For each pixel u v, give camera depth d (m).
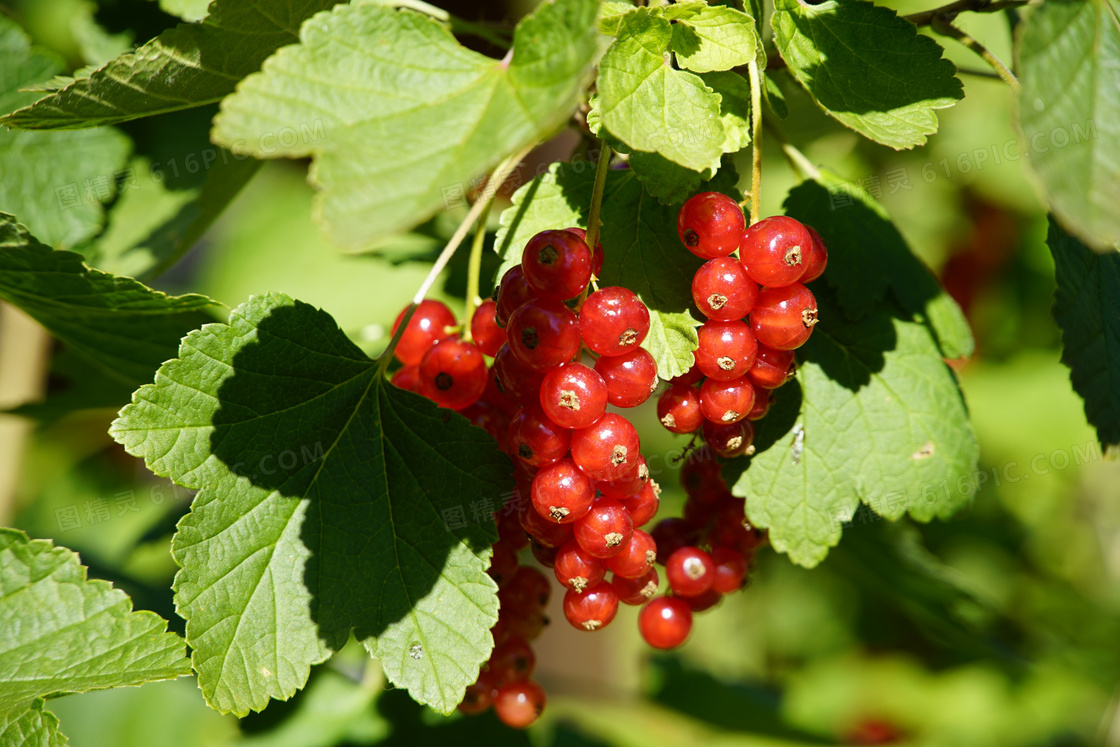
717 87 0.40
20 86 0.47
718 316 0.40
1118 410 0.42
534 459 0.40
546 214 0.41
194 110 0.48
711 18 0.40
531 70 0.37
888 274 0.44
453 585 0.41
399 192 0.36
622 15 0.39
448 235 0.52
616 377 0.39
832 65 0.41
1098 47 0.38
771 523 0.43
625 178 0.41
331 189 0.36
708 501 0.44
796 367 0.43
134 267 0.47
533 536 0.41
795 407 0.43
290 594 0.40
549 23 0.37
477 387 0.42
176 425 0.40
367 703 0.49
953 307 0.45
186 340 0.40
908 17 0.43
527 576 0.43
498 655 0.43
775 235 0.39
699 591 0.43
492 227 0.47
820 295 0.44
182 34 0.41
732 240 0.40
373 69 0.37
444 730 0.49
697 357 0.40
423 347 0.43
